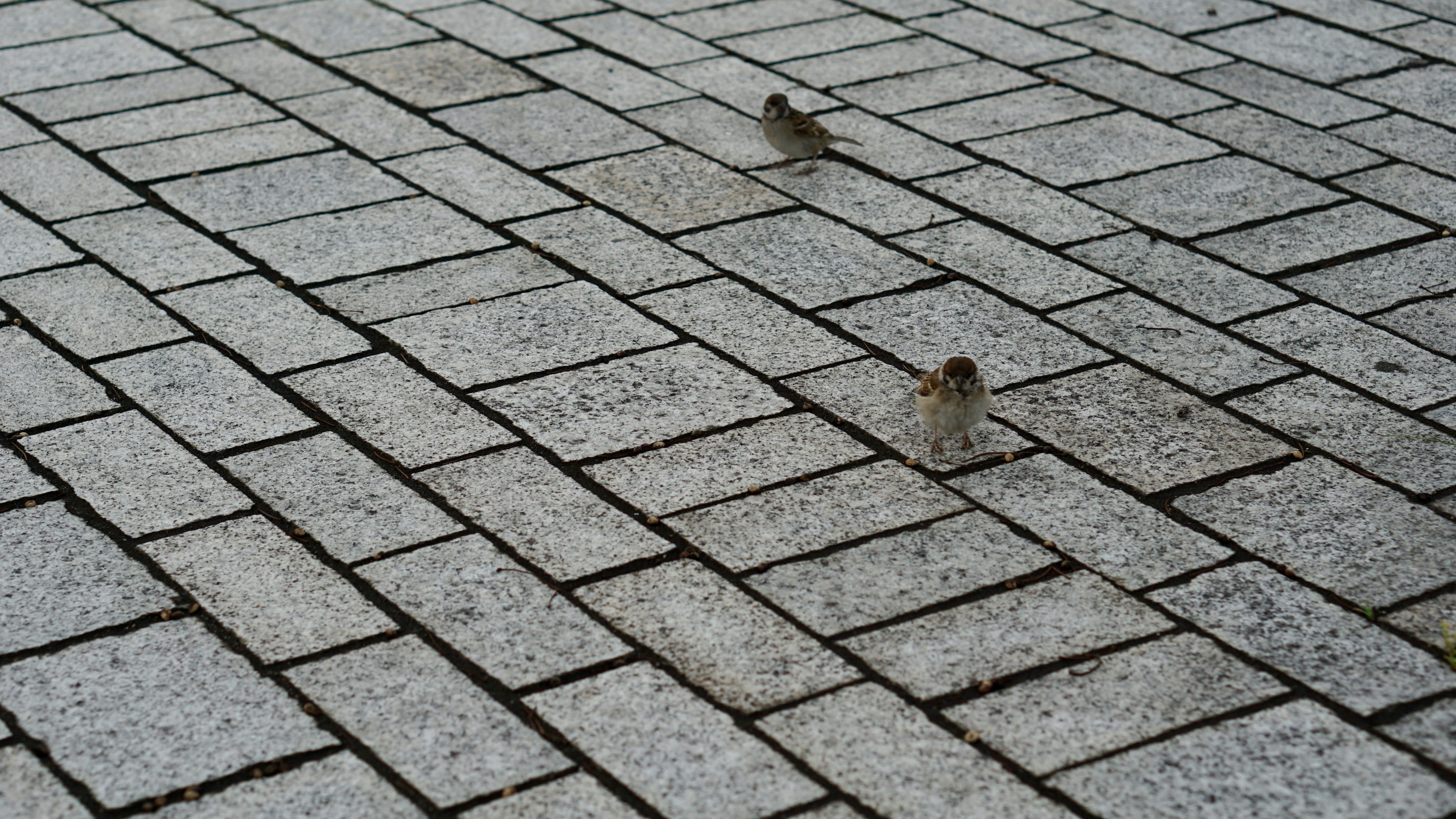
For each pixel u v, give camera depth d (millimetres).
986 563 4492
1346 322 5902
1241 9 9508
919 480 4926
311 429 5211
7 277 6242
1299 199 6953
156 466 4977
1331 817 3504
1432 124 7770
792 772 3668
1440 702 3898
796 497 4828
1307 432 5176
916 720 3848
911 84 8367
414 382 5508
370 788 3629
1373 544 4562
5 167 7262
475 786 3627
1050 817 3516
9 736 3793
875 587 4379
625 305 6078
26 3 9594
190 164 7320
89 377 5527
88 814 3547
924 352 5695
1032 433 5188
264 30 9172
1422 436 5141
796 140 7055
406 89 8281
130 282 6230
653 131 7805
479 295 6145
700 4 9688
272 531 4648
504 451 5082
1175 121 7828
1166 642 4141
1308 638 4152
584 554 4535
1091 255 6457
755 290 6207
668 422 5250
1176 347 5734
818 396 5414
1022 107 8031
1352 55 8719
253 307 6035
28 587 4363
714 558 4516
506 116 7949
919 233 6684
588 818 3520
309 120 7863
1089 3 9664
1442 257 6406
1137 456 5043
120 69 8531
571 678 4008
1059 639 4152
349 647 4133
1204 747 3742
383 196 7031
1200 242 6559
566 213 6887
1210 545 4574
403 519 4711
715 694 3945
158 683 3988
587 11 9555
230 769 3689
